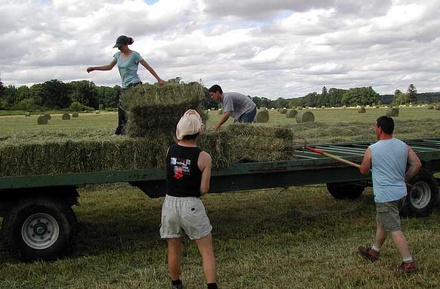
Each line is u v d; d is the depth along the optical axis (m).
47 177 4.88
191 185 3.77
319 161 6.12
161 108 5.23
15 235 4.88
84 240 5.86
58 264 4.88
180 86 5.43
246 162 5.86
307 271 4.54
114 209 7.55
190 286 4.23
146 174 5.26
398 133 17.67
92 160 5.13
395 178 4.53
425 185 6.80
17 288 4.32
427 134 16.95
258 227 6.35
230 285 4.23
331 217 6.79
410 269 4.41
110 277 4.55
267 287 4.17
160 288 4.20
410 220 6.55
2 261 5.12
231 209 7.48
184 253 5.21
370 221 6.59
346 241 5.59
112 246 5.62
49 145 4.96
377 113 41.53
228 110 7.46
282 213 7.10
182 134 3.78
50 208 4.97
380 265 4.66
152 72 6.82
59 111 70.06
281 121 27.94
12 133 7.41
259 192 8.73
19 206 4.90
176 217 3.78
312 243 5.54
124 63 6.64
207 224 3.84
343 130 18.11
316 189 8.98
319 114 39.00
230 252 5.27
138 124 5.31
